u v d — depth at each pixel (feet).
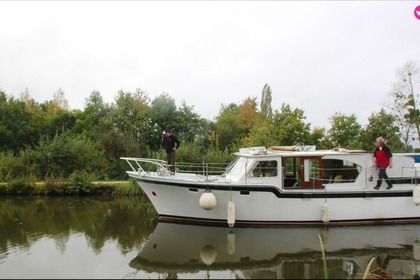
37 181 69.92
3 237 35.22
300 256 29.48
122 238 34.55
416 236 34.94
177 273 25.81
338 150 41.34
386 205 38.65
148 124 105.29
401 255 29.91
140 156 81.97
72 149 74.23
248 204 37.55
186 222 39.99
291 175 39.01
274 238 34.17
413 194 38.14
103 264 27.50
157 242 33.04
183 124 106.52
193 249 31.04
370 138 91.35
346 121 93.66
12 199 59.67
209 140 100.07
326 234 35.45
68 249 31.22
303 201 37.70
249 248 31.27
